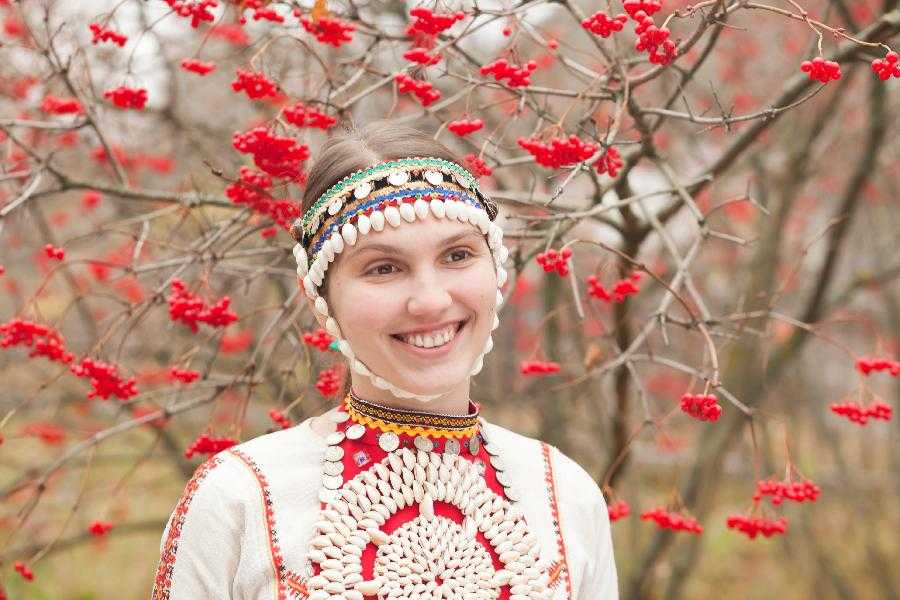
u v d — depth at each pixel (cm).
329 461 198
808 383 816
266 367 352
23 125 344
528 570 197
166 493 804
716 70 662
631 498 643
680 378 708
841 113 610
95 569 846
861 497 834
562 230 313
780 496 301
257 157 289
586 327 568
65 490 619
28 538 539
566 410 536
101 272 479
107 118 437
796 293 689
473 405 214
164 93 456
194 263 347
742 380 537
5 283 528
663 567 739
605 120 418
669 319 309
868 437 877
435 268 193
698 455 554
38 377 567
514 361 650
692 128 552
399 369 194
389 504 192
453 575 190
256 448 202
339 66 347
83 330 511
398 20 431
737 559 962
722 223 598
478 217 196
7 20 424
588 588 217
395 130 204
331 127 324
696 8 243
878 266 717
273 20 314
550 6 359
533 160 311
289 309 356
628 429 445
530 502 210
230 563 192
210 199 348
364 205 192
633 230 370
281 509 193
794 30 604
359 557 188
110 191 348
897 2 359
